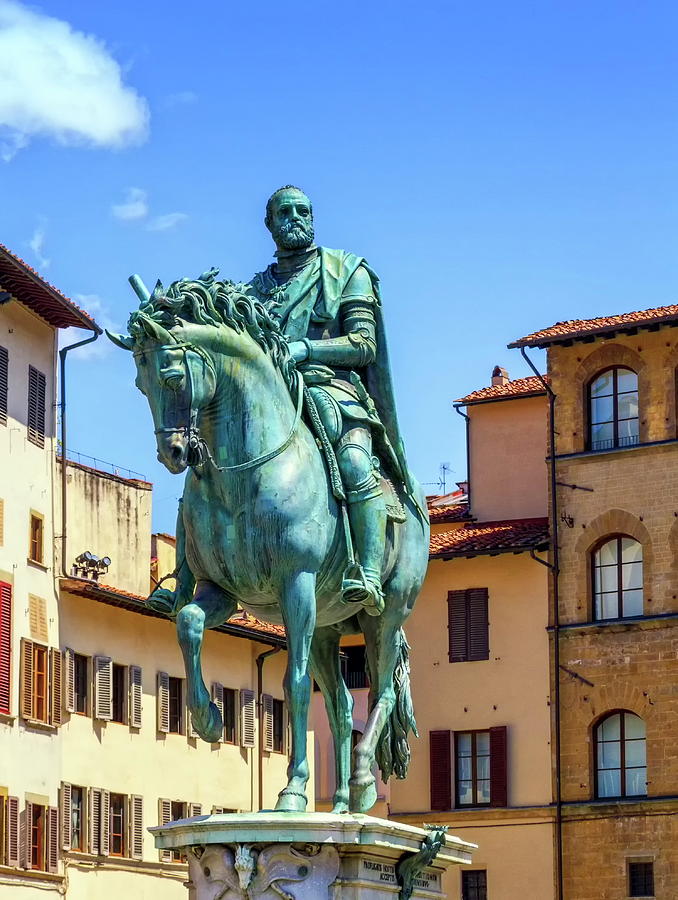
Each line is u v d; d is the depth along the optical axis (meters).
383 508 13.55
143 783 55.88
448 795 57.66
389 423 14.24
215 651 58.88
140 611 56.31
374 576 13.38
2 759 49.56
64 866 51.88
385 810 58.50
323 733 60.25
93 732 54.00
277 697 61.50
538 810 56.41
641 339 57.88
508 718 57.56
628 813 55.25
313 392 13.56
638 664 56.25
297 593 12.91
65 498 53.72
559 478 58.44
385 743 14.38
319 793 59.62
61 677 52.62
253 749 59.84
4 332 51.47
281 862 12.46
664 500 56.78
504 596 58.44
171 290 12.77
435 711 58.53
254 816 12.41
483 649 58.34
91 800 53.47
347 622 14.39
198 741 58.06
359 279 14.17
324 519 13.16
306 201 14.33
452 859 13.58
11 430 51.50
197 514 13.05
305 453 13.20
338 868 12.52
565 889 55.56
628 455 57.53
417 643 59.19
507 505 61.53
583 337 58.25
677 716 55.34
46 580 52.53
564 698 57.03
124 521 58.03
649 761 55.47
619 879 55.03
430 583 59.44
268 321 13.20
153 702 56.84
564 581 57.72
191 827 12.52
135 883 54.97
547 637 57.59
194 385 12.57
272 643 60.81
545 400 61.44
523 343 59.16
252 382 12.98
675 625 55.91
